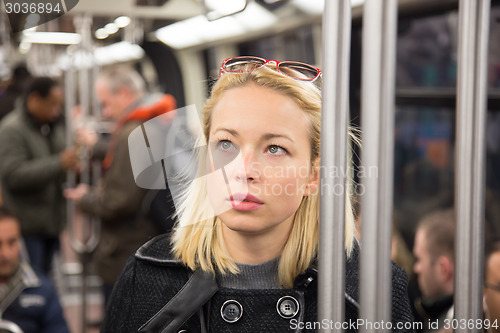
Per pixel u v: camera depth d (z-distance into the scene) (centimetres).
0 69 416
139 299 101
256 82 92
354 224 98
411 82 312
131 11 162
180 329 98
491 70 269
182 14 166
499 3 255
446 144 304
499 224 271
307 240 96
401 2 297
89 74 371
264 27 246
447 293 212
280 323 96
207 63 234
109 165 234
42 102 388
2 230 269
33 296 274
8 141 387
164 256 102
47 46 279
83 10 153
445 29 293
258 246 97
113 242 222
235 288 98
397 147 321
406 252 236
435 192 307
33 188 387
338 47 80
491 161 275
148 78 283
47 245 418
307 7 254
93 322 416
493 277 168
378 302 80
